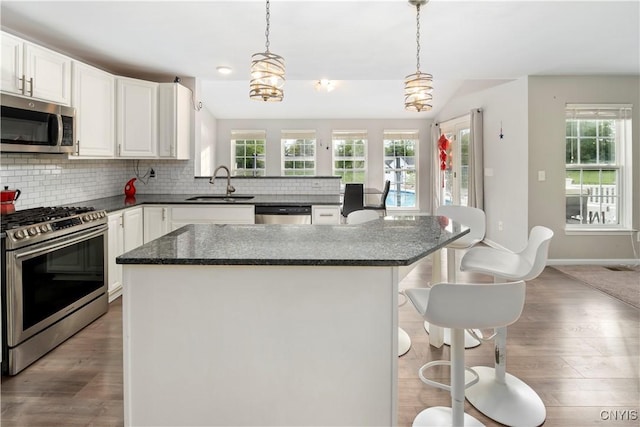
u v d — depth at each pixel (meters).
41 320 2.40
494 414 1.86
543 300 3.48
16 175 2.94
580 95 4.58
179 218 3.83
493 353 2.50
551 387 2.11
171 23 2.93
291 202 3.84
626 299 3.49
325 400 1.50
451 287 1.35
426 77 2.42
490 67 4.17
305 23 2.92
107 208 3.22
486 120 5.61
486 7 2.67
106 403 1.96
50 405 1.95
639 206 4.70
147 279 1.48
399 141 8.60
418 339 2.73
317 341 1.49
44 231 2.38
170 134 4.07
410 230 2.08
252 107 7.84
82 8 2.68
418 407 1.96
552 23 2.96
